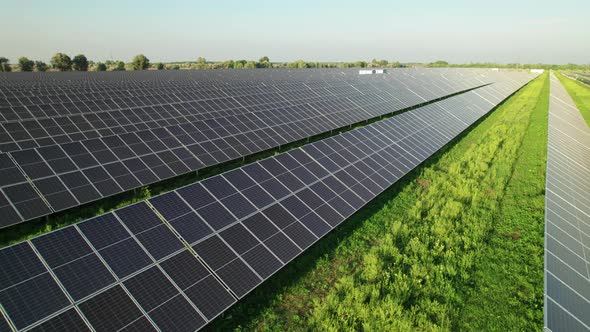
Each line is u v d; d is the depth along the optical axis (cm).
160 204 1477
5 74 7162
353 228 1903
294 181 1956
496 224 2033
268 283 1448
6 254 1075
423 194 2355
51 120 2703
